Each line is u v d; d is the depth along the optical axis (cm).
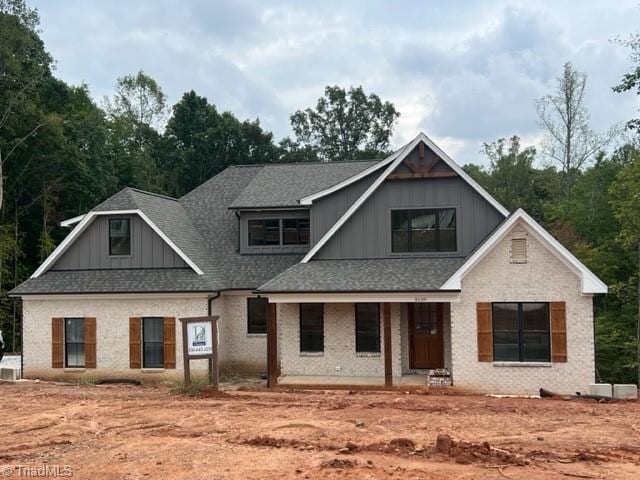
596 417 1384
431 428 1266
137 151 5612
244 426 1292
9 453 1121
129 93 6322
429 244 2123
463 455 1037
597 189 3434
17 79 3553
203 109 5938
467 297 1888
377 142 7088
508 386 1850
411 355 2094
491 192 5181
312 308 2145
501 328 1886
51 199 3866
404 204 2138
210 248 2516
